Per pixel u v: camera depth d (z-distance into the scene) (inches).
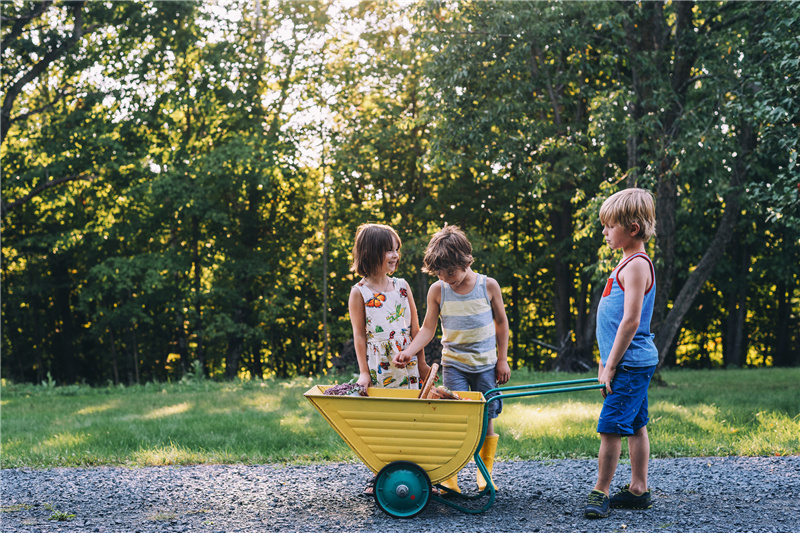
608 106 422.6
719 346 1116.5
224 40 786.8
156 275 765.3
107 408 389.7
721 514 138.8
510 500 153.6
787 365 1011.3
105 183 781.9
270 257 874.1
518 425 255.0
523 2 450.9
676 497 153.2
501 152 481.4
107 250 913.5
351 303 156.6
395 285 158.7
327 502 154.7
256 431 251.8
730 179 466.6
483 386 156.6
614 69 486.0
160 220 831.7
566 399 380.5
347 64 786.2
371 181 855.1
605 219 143.4
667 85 444.8
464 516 141.0
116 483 177.9
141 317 857.5
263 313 844.0
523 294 1017.5
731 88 424.5
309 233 921.5
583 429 241.6
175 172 740.7
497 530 129.9
